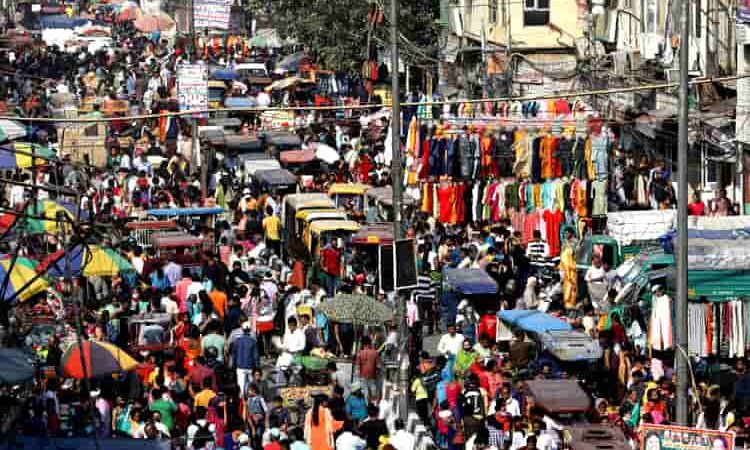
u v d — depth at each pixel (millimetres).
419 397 38656
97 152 71938
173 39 132375
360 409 37375
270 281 48281
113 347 35906
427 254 49906
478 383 36594
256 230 57781
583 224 50719
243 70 98438
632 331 40250
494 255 47875
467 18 81250
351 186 61156
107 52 119312
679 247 33281
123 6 147750
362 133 73375
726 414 35188
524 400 36094
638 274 40469
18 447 28234
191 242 51594
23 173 62812
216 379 39094
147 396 37938
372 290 46531
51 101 90438
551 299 45781
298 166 70625
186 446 35094
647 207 52531
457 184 51781
